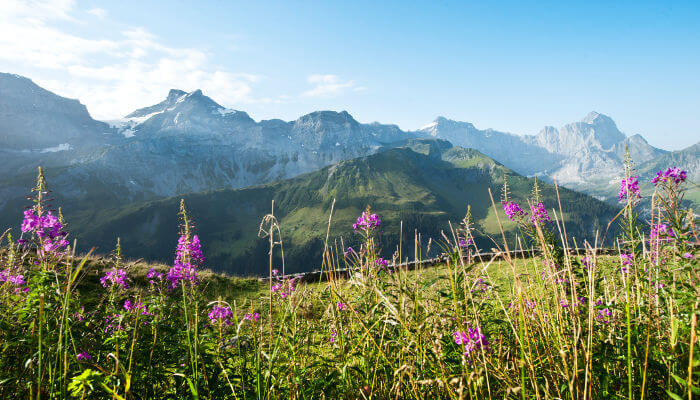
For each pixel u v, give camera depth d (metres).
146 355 3.10
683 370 2.00
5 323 2.75
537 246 3.61
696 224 2.70
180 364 3.00
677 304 2.48
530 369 2.11
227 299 11.44
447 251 2.68
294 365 2.79
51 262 3.37
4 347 2.58
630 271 3.06
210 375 2.90
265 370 2.86
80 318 3.31
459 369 2.50
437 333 2.47
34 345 2.50
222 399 2.73
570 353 2.25
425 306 2.92
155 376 2.95
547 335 2.34
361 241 3.62
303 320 3.47
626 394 2.29
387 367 2.71
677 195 2.94
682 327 2.19
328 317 3.27
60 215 3.73
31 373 2.31
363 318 2.93
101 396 2.47
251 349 3.19
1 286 3.33
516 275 2.31
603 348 2.45
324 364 2.96
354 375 2.95
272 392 2.63
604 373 2.22
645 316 2.63
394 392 2.56
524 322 2.31
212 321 4.57
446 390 2.32
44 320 2.51
